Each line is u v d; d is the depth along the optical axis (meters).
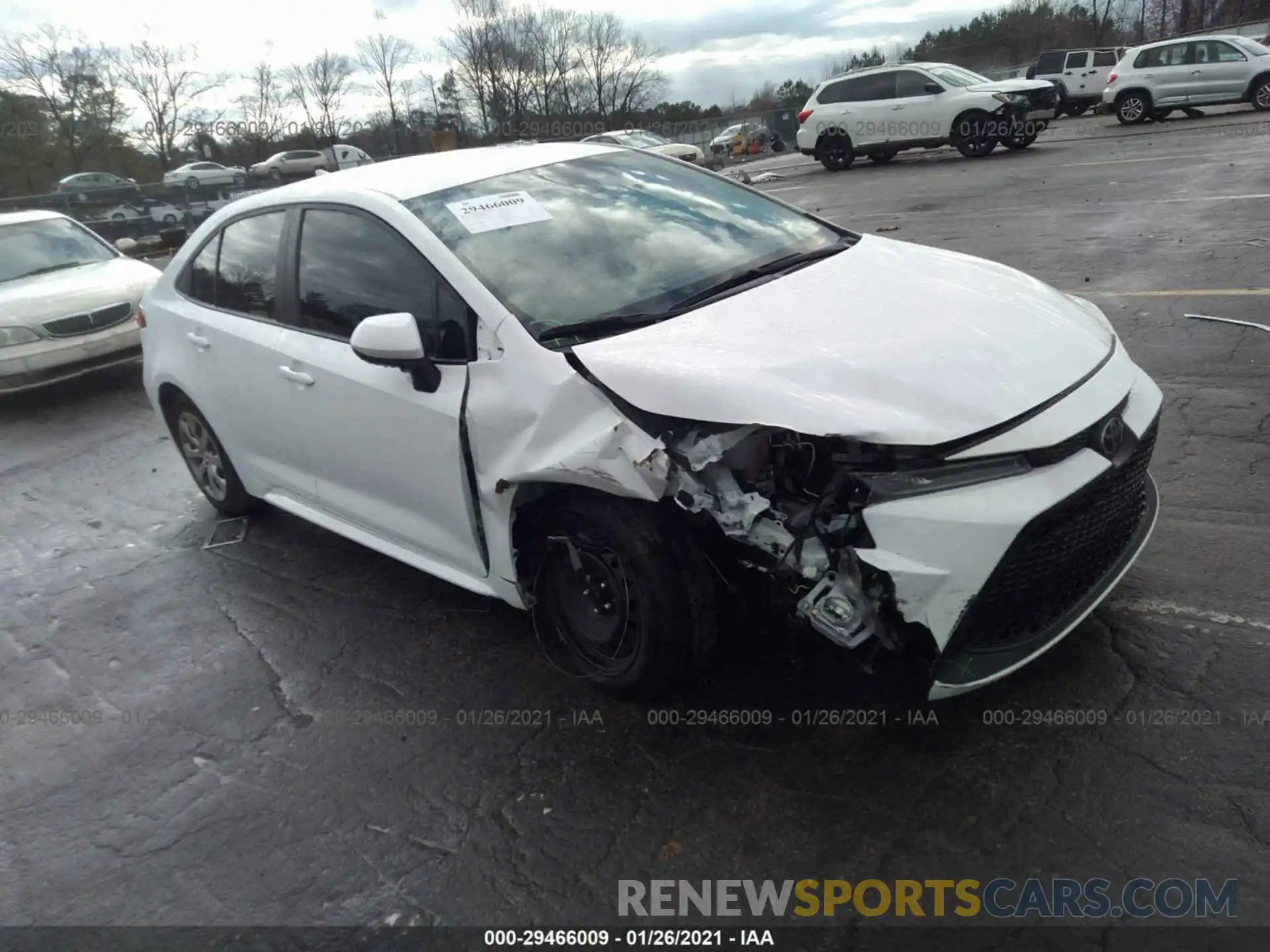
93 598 4.57
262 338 4.05
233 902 2.64
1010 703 2.91
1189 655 3.00
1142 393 2.96
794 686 3.12
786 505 2.63
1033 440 2.50
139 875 2.79
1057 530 2.54
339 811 2.92
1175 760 2.61
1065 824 2.48
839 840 2.54
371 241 3.58
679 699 3.14
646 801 2.77
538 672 3.46
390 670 3.61
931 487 2.45
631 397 2.68
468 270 3.23
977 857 2.43
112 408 8.05
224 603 4.33
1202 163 13.09
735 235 3.72
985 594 2.45
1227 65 19.86
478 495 3.21
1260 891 2.23
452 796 2.91
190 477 6.10
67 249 9.35
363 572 4.44
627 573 2.88
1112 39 60.44
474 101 55.06
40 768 3.35
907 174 17.45
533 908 2.48
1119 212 10.28
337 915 2.55
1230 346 5.64
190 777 3.19
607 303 3.19
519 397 2.95
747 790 2.74
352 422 3.60
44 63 47.94
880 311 2.97
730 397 2.55
